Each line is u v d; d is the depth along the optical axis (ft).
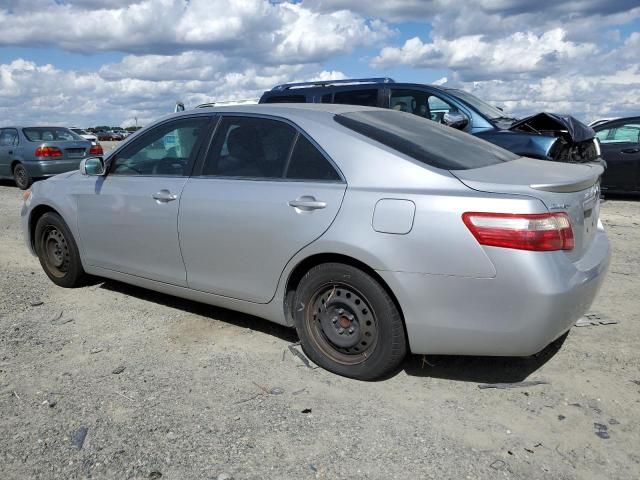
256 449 9.52
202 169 13.98
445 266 10.39
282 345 13.52
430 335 10.81
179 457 9.33
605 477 8.75
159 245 14.57
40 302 16.57
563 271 10.11
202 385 11.67
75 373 12.26
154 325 14.87
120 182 15.53
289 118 12.94
